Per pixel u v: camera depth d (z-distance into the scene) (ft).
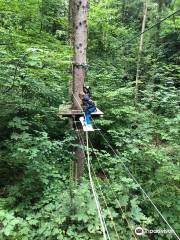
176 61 53.93
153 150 22.56
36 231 16.75
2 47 22.56
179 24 51.70
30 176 20.70
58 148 21.50
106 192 19.65
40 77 26.20
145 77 48.24
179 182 22.44
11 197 19.57
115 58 51.26
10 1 29.53
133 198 20.13
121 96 34.63
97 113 22.58
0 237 14.73
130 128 30.04
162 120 28.32
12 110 23.81
